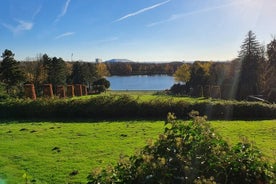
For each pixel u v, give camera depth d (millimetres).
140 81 114688
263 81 53062
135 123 19359
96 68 78750
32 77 52562
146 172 3369
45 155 11461
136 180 3375
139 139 14211
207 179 3365
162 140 3951
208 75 57844
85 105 22062
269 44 52781
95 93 54281
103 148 12500
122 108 22031
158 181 3270
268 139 14352
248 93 52125
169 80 120625
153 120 20656
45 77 52969
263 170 3527
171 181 3414
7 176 9078
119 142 13625
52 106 22094
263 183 3496
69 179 8820
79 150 12203
